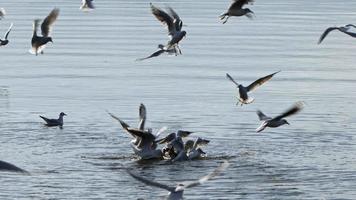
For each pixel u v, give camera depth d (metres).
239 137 44.84
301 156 40.88
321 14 121.56
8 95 57.12
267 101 55.38
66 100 55.25
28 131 45.88
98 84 61.78
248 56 78.00
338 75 66.94
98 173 38.09
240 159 40.41
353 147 42.62
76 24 107.56
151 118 49.66
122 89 59.50
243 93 35.28
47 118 47.31
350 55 79.88
